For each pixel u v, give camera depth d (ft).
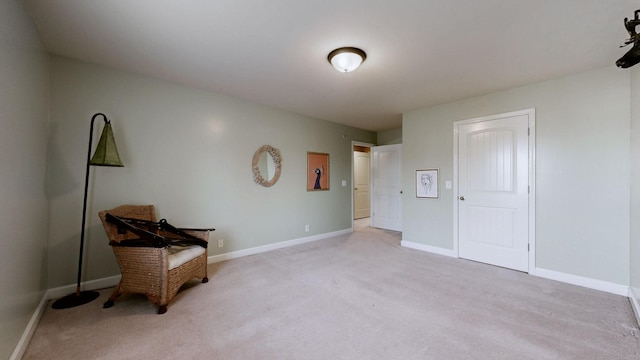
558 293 8.60
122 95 9.37
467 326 6.68
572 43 7.37
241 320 6.97
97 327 6.61
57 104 8.21
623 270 8.51
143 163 9.84
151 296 7.41
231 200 12.34
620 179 8.57
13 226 5.31
